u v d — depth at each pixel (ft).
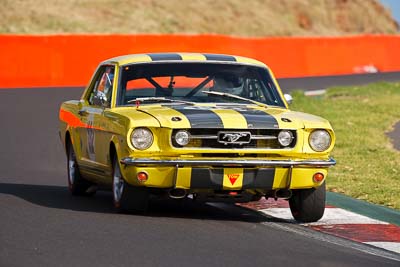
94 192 119.55
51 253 78.07
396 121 221.66
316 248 83.76
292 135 95.45
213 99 104.32
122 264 74.13
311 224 98.73
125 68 106.22
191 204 110.63
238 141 93.56
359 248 85.10
